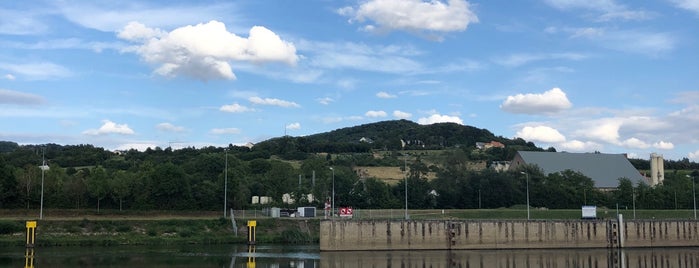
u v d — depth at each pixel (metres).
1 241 144.88
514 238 153.75
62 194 182.12
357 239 143.88
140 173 196.75
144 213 182.25
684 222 166.50
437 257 132.25
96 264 110.94
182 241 159.75
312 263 118.06
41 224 153.38
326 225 142.62
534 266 119.31
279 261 120.25
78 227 156.12
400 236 146.50
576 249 155.38
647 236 162.38
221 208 196.88
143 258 122.31
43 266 106.88
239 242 166.25
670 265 123.88
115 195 188.38
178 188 191.00
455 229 150.00
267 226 175.62
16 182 173.75
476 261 125.62
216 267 109.06
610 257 137.62
